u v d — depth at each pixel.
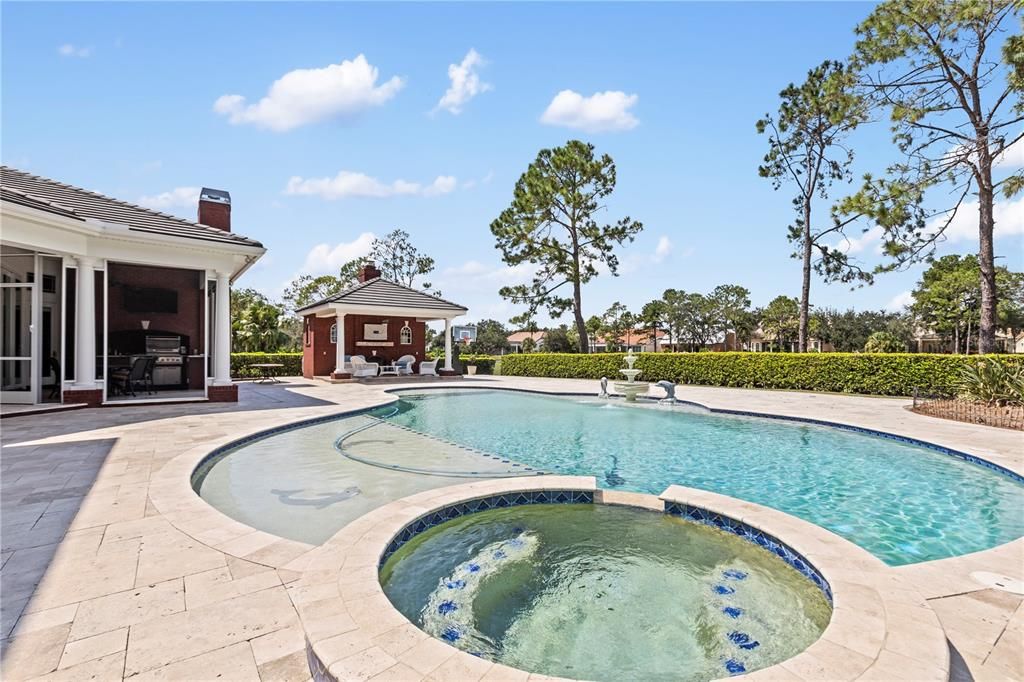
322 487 6.23
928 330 41.50
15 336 10.84
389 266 46.59
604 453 8.59
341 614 2.62
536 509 5.41
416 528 4.37
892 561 4.45
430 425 11.30
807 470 7.47
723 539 4.68
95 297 11.51
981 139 14.67
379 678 2.07
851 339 41.41
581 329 26.64
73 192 12.02
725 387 19.22
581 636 3.24
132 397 12.45
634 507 5.36
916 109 15.24
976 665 2.54
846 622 2.54
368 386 18.66
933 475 7.10
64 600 3.03
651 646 3.15
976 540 4.91
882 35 15.28
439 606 3.62
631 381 16.22
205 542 3.93
